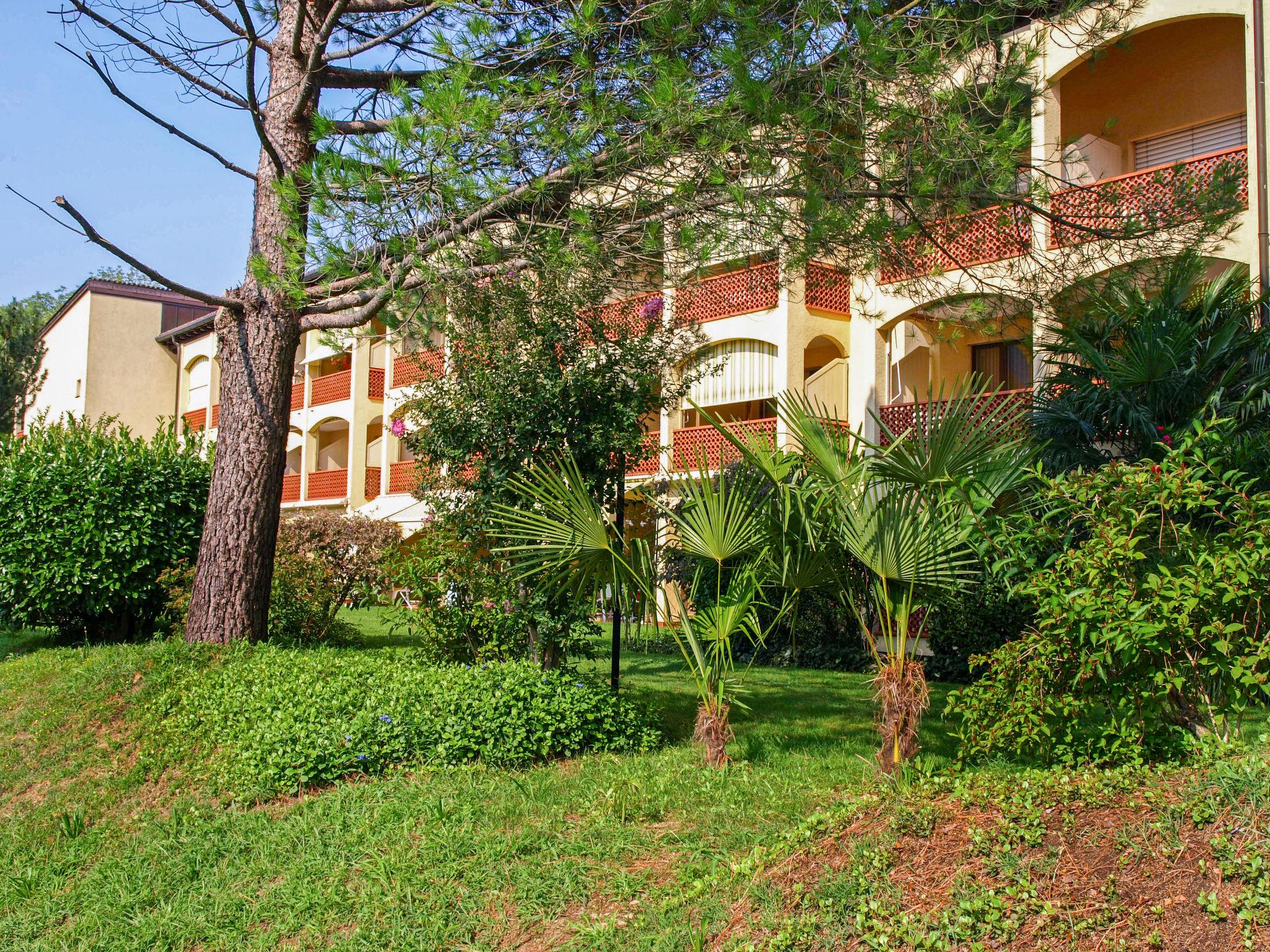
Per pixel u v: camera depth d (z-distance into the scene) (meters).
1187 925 3.44
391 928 4.66
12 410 28.83
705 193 7.25
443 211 7.13
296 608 12.88
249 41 7.91
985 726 5.80
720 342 17.86
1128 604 4.89
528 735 7.11
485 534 8.44
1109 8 7.85
